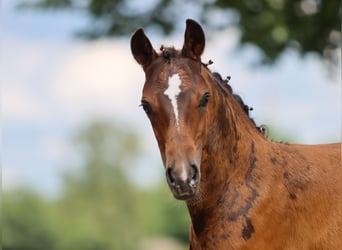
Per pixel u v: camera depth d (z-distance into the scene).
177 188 10.36
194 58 11.02
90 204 93.44
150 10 24.95
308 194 11.48
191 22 10.98
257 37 24.42
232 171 11.29
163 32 25.22
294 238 11.35
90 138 106.94
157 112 10.67
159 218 78.31
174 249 73.19
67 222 74.69
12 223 67.44
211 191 11.19
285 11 23.86
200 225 11.33
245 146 11.45
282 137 44.03
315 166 11.76
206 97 10.75
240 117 11.66
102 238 79.75
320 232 11.48
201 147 10.80
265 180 11.36
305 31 23.69
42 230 68.31
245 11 24.41
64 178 97.06
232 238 11.12
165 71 10.84
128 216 91.12
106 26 24.91
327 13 23.41
